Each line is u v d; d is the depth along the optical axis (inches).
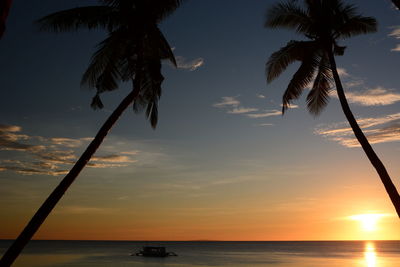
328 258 3873.0
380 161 510.6
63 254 4301.2
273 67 698.8
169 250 6633.9
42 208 393.4
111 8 543.8
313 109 722.2
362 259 3602.4
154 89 601.3
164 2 536.1
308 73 675.4
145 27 539.2
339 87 577.0
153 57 583.5
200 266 2832.2
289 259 3678.6
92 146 444.8
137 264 2977.4
